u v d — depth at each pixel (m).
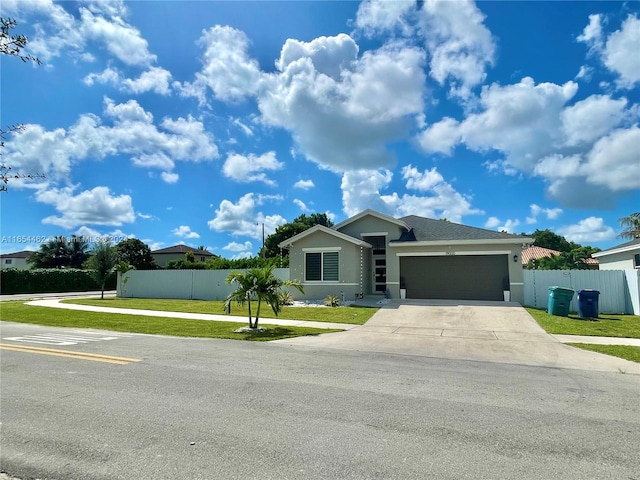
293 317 15.94
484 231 20.81
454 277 20.52
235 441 4.20
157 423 4.70
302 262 22.02
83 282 42.09
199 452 3.94
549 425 4.77
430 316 15.82
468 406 5.46
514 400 5.77
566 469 3.66
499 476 3.52
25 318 15.77
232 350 9.50
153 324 14.18
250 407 5.29
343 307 18.59
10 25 3.85
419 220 23.59
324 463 3.73
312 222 59.66
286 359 8.52
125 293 29.25
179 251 69.12
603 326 13.65
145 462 3.72
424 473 3.56
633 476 3.54
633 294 16.67
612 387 6.57
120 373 7.08
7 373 7.04
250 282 13.13
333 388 6.26
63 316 16.34
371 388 6.30
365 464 3.72
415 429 4.59
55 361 8.04
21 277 37.28
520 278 19.08
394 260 20.97
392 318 15.55
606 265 28.11
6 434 4.37
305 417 4.94
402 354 9.44
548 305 16.81
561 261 34.00
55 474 3.52
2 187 4.05
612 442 4.29
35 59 4.04
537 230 60.84
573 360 8.85
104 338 11.22
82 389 6.07
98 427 4.57
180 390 6.04
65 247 62.22
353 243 21.00
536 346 10.57
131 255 58.47
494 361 8.73
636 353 9.52
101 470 3.57
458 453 3.97
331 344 10.68
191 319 15.58
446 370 7.71
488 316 15.63
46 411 5.09
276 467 3.64
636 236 31.12
